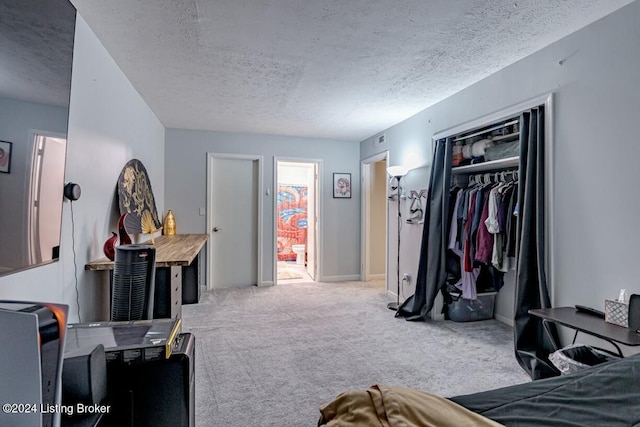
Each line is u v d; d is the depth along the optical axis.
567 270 2.33
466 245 3.47
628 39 1.96
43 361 0.71
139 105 3.51
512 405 1.09
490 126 3.16
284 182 7.91
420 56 2.64
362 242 5.86
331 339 3.11
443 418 0.93
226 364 2.58
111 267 2.23
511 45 2.46
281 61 2.73
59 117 1.53
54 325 0.74
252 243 5.43
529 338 2.52
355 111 4.11
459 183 3.92
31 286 1.55
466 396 1.15
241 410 1.99
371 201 5.96
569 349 2.04
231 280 5.35
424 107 3.94
